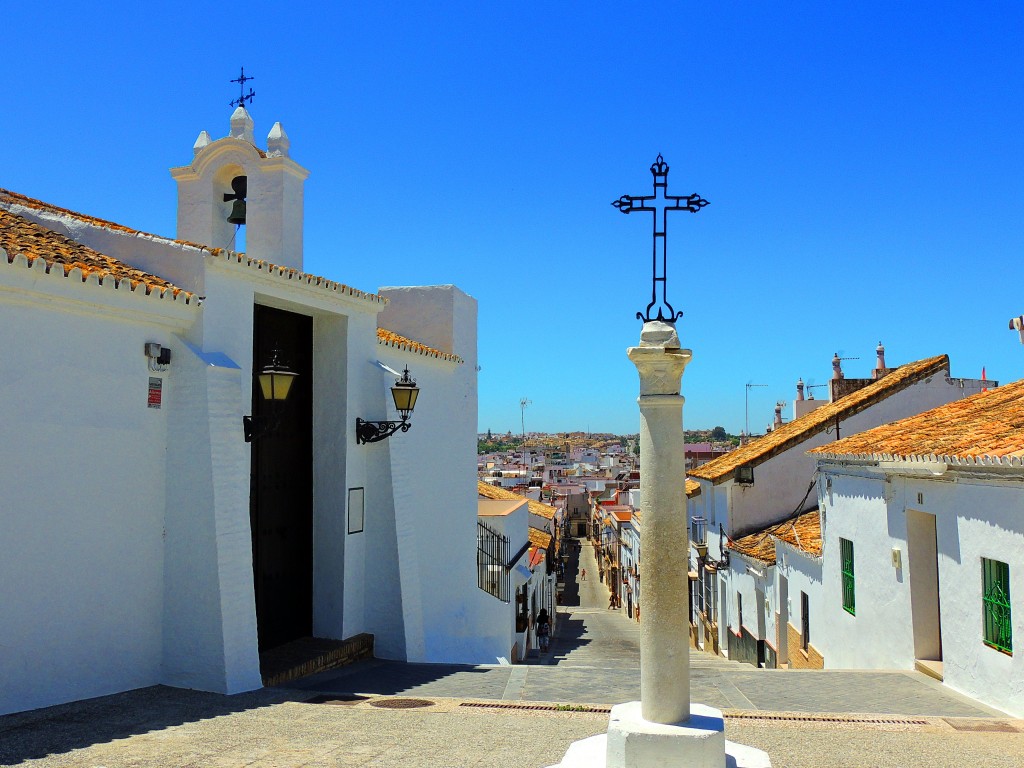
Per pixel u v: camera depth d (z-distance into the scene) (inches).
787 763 255.1
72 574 319.6
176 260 385.7
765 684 428.5
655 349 212.5
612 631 1298.0
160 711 309.3
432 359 601.9
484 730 288.4
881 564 491.5
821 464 591.5
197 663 354.0
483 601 685.3
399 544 497.4
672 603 209.3
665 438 213.8
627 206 224.5
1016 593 342.6
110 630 335.3
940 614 435.5
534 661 874.8
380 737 276.4
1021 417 406.9
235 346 397.7
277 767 236.5
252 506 440.5
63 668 314.8
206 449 359.6
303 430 488.4
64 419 317.7
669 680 207.5
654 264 224.2
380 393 502.9
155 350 355.3
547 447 7052.2
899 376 833.5
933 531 458.6
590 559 2844.5
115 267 369.1
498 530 792.3
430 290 653.3
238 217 523.5
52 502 312.2
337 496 482.3
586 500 3435.0
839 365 1063.6
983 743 283.0
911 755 266.1
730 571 857.5
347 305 488.7
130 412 347.6
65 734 269.4
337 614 475.5
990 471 358.0
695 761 196.9
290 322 482.0
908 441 457.1
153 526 357.4
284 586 463.8
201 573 356.5
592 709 326.6
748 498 853.8
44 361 310.5
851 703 370.6
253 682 364.2
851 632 540.7
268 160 499.2
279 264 496.4
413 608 504.4
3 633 292.8
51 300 310.5
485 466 3759.8
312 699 345.1
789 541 659.4
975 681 379.9
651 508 213.0
